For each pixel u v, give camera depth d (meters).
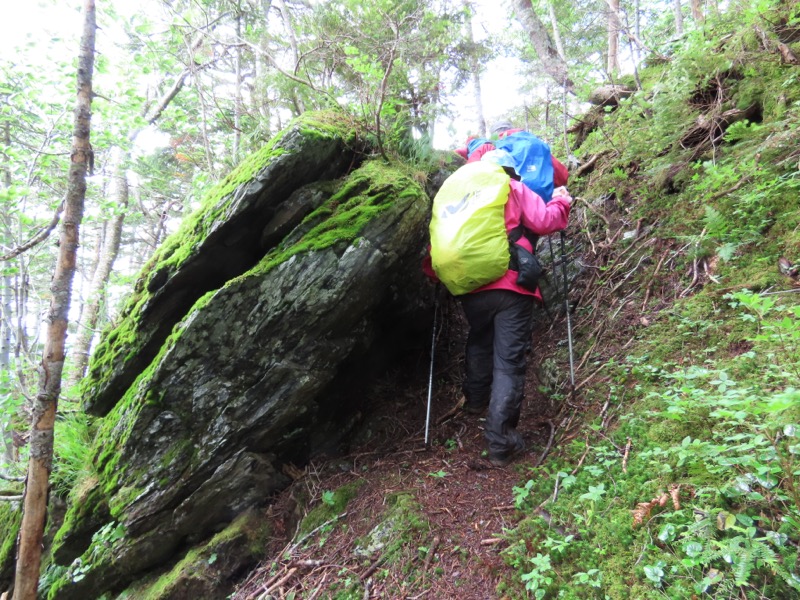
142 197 9.26
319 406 3.81
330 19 4.96
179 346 3.28
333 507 3.30
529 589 2.12
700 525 1.81
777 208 3.18
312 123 3.55
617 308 3.79
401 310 4.12
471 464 3.20
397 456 3.62
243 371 3.38
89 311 8.78
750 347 2.65
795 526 1.67
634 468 2.37
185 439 3.46
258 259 3.65
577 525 2.32
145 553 3.52
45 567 3.78
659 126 4.48
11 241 5.27
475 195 3.12
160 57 6.22
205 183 6.35
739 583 1.55
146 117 7.32
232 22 6.50
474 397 3.59
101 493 3.66
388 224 3.42
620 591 1.88
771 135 3.49
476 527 2.68
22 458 5.02
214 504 3.48
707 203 3.68
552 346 4.07
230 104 6.66
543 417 3.44
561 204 3.29
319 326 3.39
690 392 2.09
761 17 4.16
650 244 3.96
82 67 3.01
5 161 5.77
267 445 3.61
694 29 5.18
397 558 2.64
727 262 3.24
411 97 5.06
